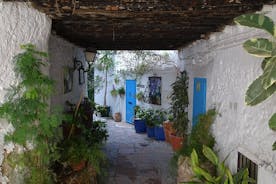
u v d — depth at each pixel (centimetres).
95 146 462
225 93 418
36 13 313
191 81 677
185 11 304
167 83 985
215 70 473
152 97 1091
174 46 738
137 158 732
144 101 1169
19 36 303
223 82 429
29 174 306
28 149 306
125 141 937
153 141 938
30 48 304
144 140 954
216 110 466
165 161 704
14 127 296
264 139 283
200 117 502
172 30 448
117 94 1415
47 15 324
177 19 353
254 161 297
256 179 309
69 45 596
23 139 290
